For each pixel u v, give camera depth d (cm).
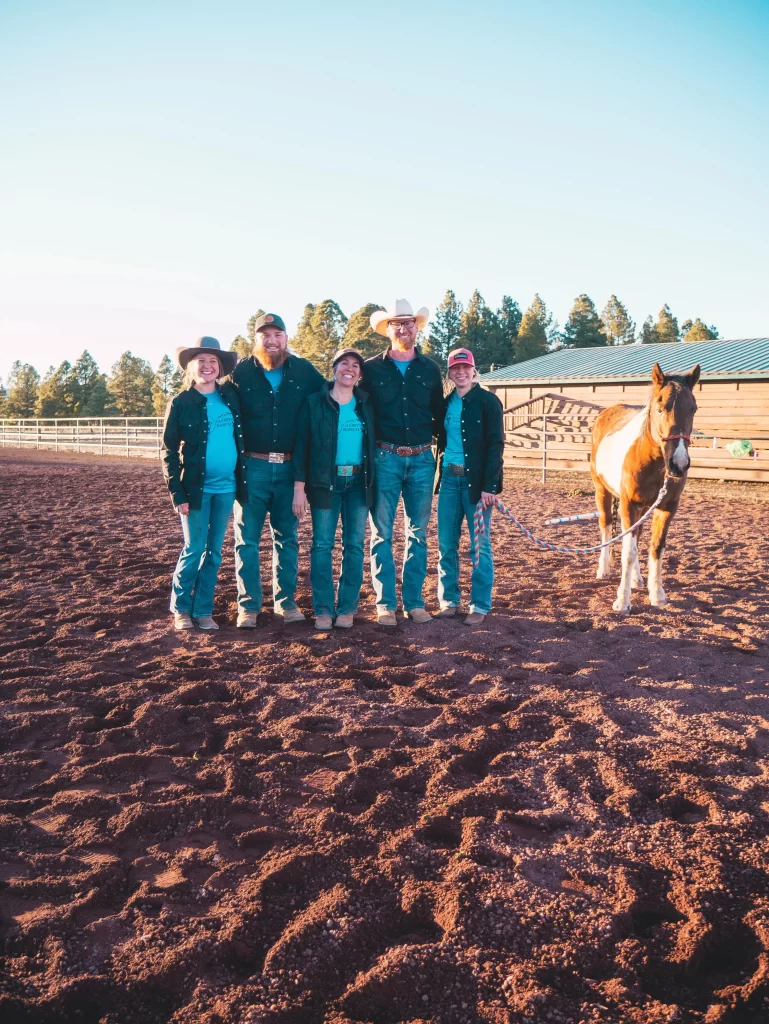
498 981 213
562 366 2439
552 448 2181
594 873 261
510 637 525
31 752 349
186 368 523
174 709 394
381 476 536
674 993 216
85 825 290
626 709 404
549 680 445
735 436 1836
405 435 531
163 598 621
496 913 240
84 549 843
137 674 452
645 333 8688
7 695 415
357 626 550
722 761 344
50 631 534
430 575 736
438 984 213
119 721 387
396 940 234
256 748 357
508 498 1437
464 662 475
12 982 212
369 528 996
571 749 357
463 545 881
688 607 608
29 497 1372
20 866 265
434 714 398
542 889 252
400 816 300
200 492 511
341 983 215
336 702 409
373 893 253
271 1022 199
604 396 2131
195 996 208
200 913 243
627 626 551
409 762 345
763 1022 207
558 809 305
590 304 7212
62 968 216
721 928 238
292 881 260
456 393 548
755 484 1784
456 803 305
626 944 229
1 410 9206
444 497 561
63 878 257
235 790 316
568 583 692
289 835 285
